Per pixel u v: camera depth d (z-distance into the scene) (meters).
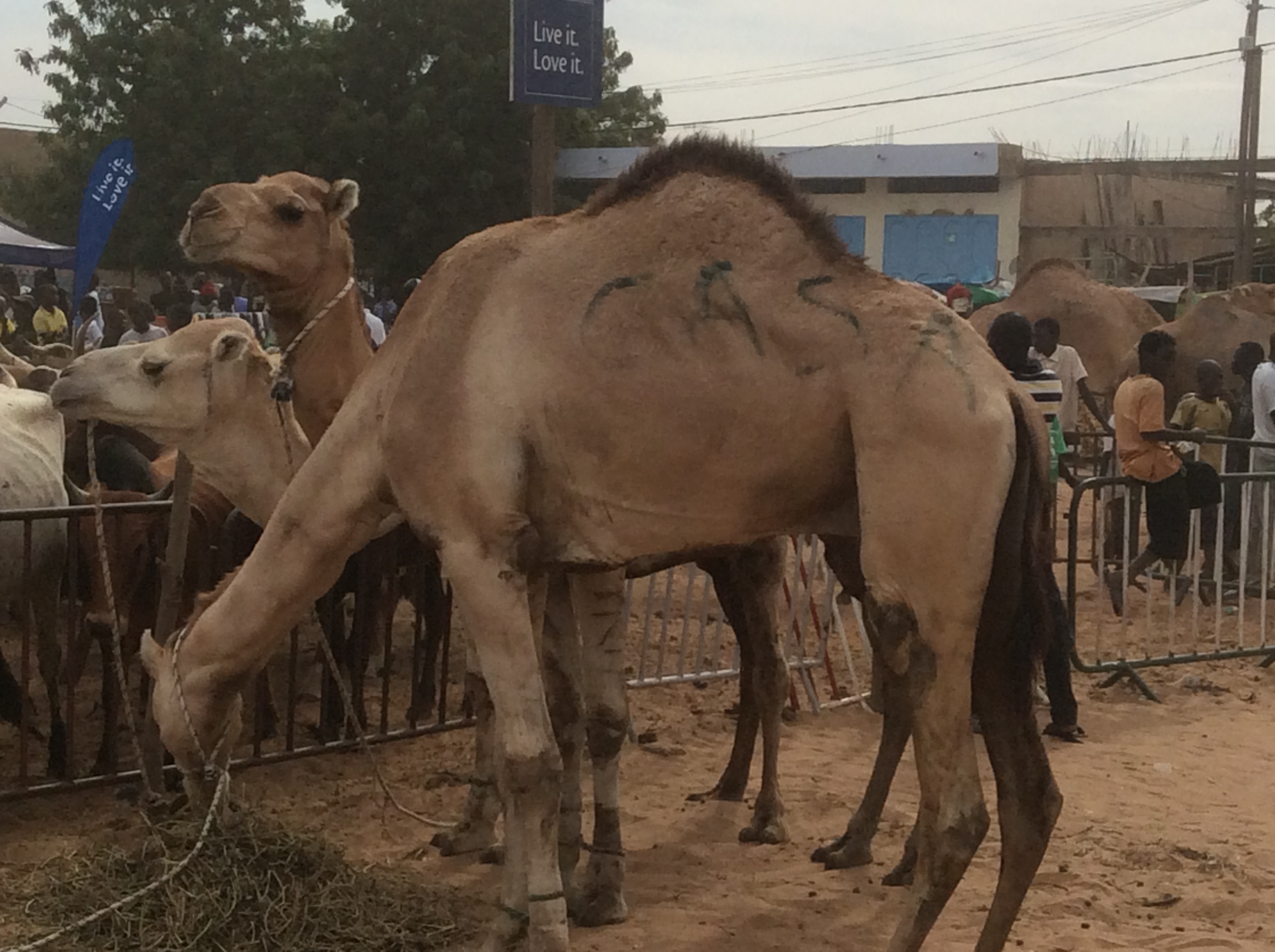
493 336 4.13
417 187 28.89
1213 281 35.56
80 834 5.80
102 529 5.75
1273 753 7.39
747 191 4.21
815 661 8.25
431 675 7.68
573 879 5.16
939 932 4.91
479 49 29.61
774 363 4.01
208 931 4.55
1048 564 4.23
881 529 3.93
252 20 32.03
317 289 5.89
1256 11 30.36
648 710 8.22
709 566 6.28
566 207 31.62
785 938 4.88
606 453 4.09
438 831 6.00
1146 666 8.80
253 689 7.49
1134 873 5.54
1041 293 20.36
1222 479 9.15
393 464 4.25
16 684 7.05
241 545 6.85
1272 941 4.86
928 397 3.88
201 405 5.58
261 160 29.48
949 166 32.94
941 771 4.00
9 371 9.38
